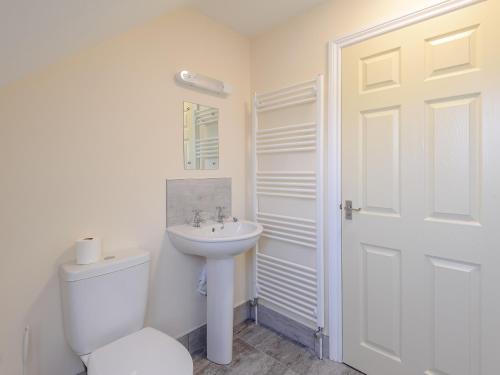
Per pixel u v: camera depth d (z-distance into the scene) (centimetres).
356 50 160
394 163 148
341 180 170
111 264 129
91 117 140
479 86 122
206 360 178
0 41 84
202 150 191
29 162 122
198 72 186
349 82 164
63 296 124
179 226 178
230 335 175
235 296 218
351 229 166
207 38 191
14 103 118
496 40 118
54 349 130
